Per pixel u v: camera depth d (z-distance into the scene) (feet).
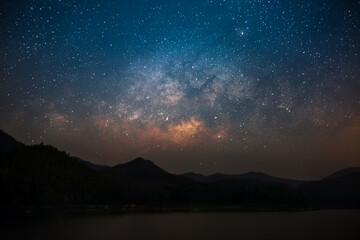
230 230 229.25
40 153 389.39
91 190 374.84
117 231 209.56
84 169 411.75
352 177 638.12
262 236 206.28
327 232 227.61
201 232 216.74
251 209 438.81
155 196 440.45
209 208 430.61
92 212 323.57
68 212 309.22
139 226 237.66
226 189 501.97
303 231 231.50
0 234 183.93
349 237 205.98
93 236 186.19
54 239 171.83
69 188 347.97
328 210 473.26
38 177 327.88
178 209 405.18
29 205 302.86
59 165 377.30
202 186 513.86
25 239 170.09
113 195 401.29
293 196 505.66
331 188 595.47
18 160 350.64
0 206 289.94
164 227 237.86
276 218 331.57
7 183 301.02
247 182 558.15
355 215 383.65
